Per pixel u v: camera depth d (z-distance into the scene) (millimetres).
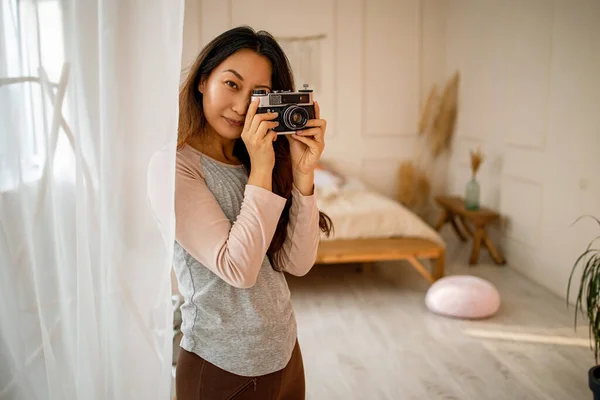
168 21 1083
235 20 5160
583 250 3549
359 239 4035
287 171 1304
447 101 5461
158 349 1178
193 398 1215
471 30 5020
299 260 1310
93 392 1217
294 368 1306
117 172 1128
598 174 3373
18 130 1178
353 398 2588
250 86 1184
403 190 5582
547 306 3678
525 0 4133
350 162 5586
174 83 1087
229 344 1188
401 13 5402
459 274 4328
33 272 1227
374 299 3834
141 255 1152
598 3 3305
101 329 1206
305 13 5277
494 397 2586
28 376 1267
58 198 1195
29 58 1146
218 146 1265
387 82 5488
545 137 3938
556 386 2680
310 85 5410
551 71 3832
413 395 2609
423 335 3256
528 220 4219
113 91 1108
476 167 4668
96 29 1124
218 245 1111
